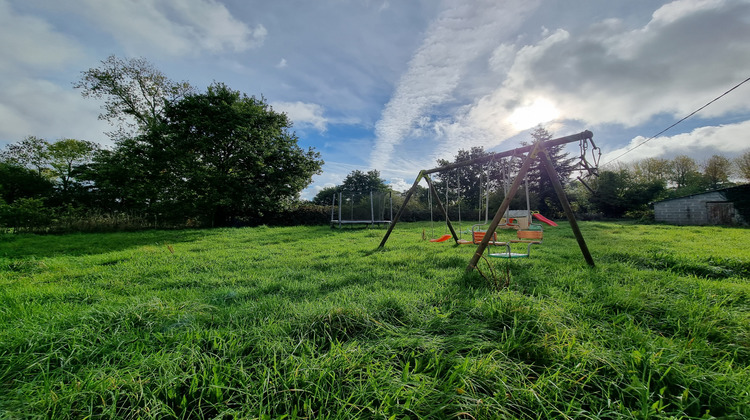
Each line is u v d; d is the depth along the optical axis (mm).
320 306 2656
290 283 3934
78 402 1506
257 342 2045
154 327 2371
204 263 5688
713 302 2877
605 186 23812
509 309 2461
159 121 19062
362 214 19453
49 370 1856
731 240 8703
